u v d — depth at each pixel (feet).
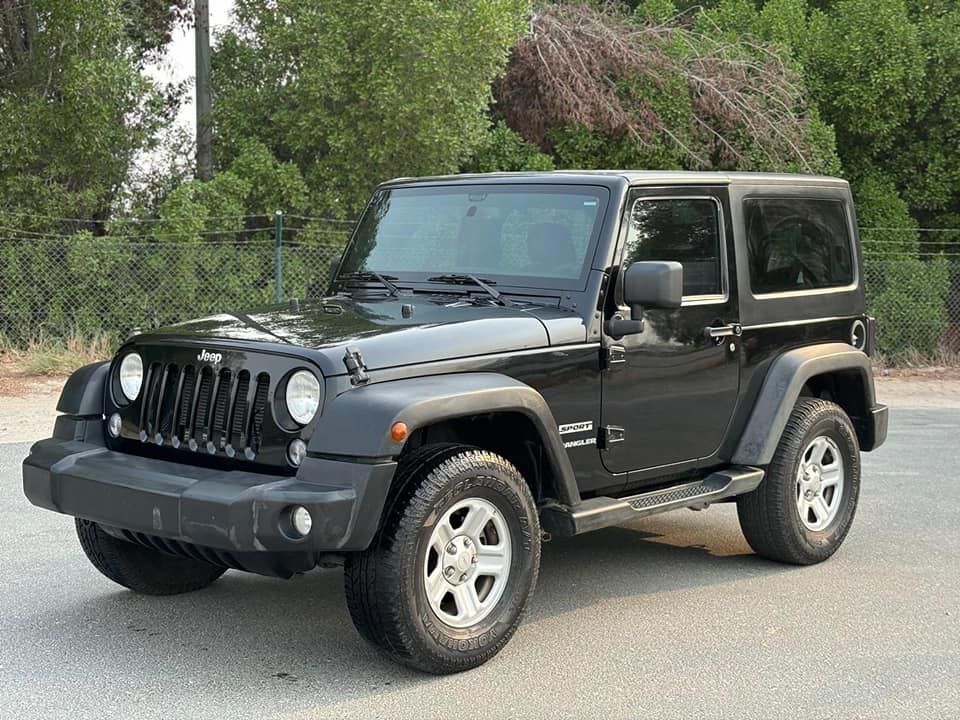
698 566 20.18
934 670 14.98
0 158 46.91
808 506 20.18
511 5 50.90
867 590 18.66
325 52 49.39
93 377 16.44
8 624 16.65
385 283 18.22
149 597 18.06
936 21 61.05
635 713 13.50
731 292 18.65
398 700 13.84
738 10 64.03
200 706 13.65
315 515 13.20
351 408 13.62
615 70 57.93
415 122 49.90
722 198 18.74
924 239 63.82
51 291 46.88
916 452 31.45
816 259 20.74
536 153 57.93
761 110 58.08
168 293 47.37
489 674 14.75
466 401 14.16
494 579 15.08
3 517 22.80
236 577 19.33
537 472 16.07
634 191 17.13
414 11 48.42
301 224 51.57
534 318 15.98
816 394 21.79
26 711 13.48
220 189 50.16
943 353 53.62
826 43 61.62
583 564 20.34
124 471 14.74
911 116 62.44
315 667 14.98
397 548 13.78
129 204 51.88
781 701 13.91
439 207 18.63
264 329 15.31
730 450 18.92
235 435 14.53
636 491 17.92
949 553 21.03
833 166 59.26
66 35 47.29
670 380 17.57
